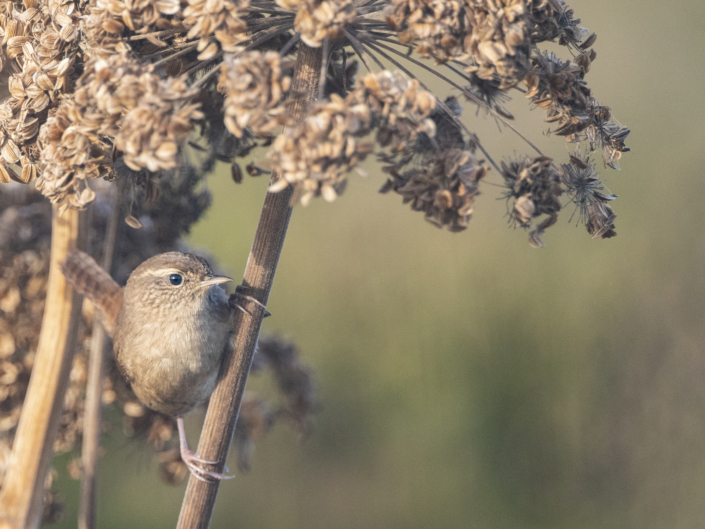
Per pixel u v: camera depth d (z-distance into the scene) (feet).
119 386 23.45
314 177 11.53
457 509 38.68
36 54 14.34
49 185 13.80
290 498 40.34
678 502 37.29
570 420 39.58
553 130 15.03
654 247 43.65
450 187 13.17
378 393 42.34
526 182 13.99
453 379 41.34
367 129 11.80
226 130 16.87
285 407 27.55
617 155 15.33
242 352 15.07
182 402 19.16
